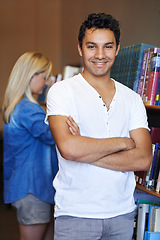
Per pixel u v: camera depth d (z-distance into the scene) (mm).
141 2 3818
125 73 2117
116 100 1586
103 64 1526
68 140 1425
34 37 7891
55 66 7418
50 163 2172
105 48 1518
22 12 7902
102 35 1485
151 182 1842
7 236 3297
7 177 2193
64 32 7070
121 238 1522
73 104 1526
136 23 3947
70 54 6797
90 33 1499
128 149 1534
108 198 1470
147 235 1846
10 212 4133
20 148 2107
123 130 1598
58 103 1512
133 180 1614
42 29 7695
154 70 1827
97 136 1524
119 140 1511
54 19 7375
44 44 7676
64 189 1518
